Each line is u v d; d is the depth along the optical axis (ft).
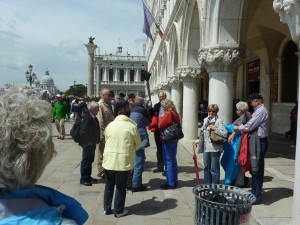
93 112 22.48
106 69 302.66
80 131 22.25
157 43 105.50
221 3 27.48
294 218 13.05
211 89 28.84
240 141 18.94
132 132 17.21
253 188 18.72
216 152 20.47
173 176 22.34
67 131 59.88
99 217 17.25
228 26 27.71
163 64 80.53
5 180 3.61
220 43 27.78
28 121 3.84
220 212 10.75
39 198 3.76
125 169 16.98
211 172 20.77
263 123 18.49
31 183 3.87
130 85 302.66
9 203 3.53
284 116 53.16
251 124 18.24
